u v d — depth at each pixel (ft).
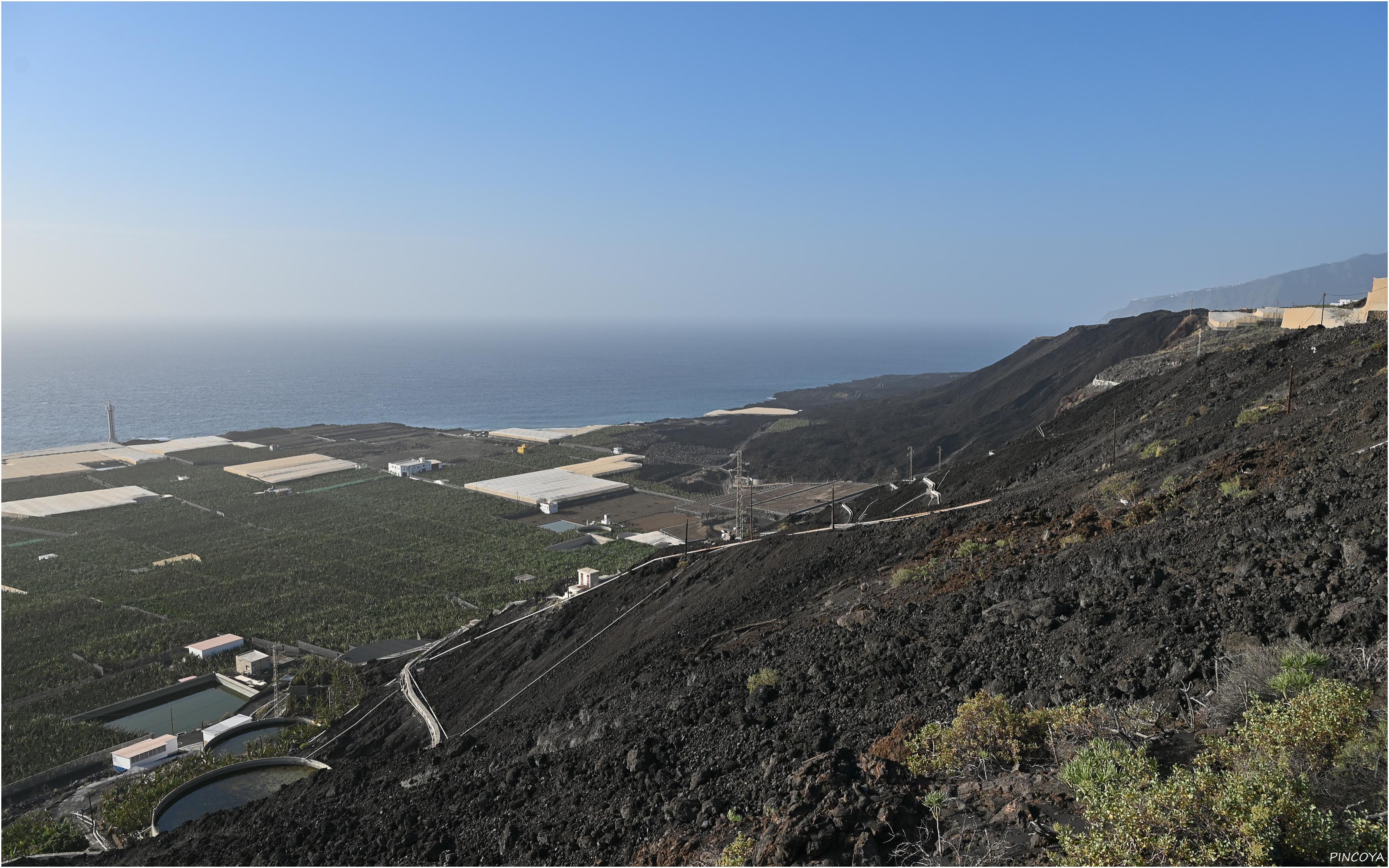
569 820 50.37
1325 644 32.76
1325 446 58.34
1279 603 37.76
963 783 32.22
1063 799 28.22
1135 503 71.72
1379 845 20.38
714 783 45.85
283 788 102.37
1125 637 41.24
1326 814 21.40
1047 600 49.37
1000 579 59.26
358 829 69.51
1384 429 54.60
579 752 62.69
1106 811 23.70
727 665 68.69
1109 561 52.85
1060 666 41.88
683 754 52.75
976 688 44.24
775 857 30.66
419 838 60.44
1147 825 22.71
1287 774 22.90
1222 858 21.21
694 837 39.60
